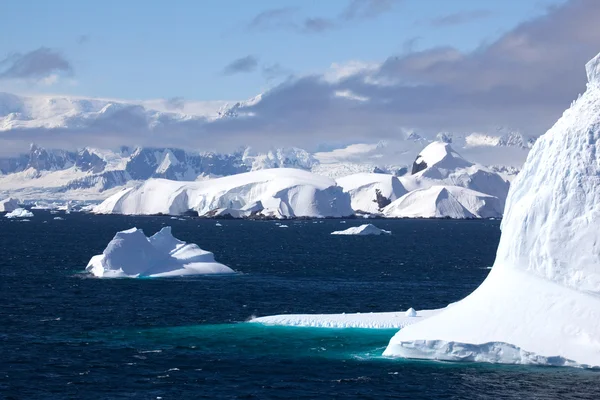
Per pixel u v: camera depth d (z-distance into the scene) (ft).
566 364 233.96
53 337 298.35
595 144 255.09
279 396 214.90
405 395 212.84
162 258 546.67
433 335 250.78
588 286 243.81
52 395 215.31
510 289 253.44
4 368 245.04
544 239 253.85
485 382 220.84
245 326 314.35
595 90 265.95
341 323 311.06
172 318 347.97
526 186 270.26
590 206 251.19
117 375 237.25
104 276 518.78
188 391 219.82
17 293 431.43
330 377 232.32
